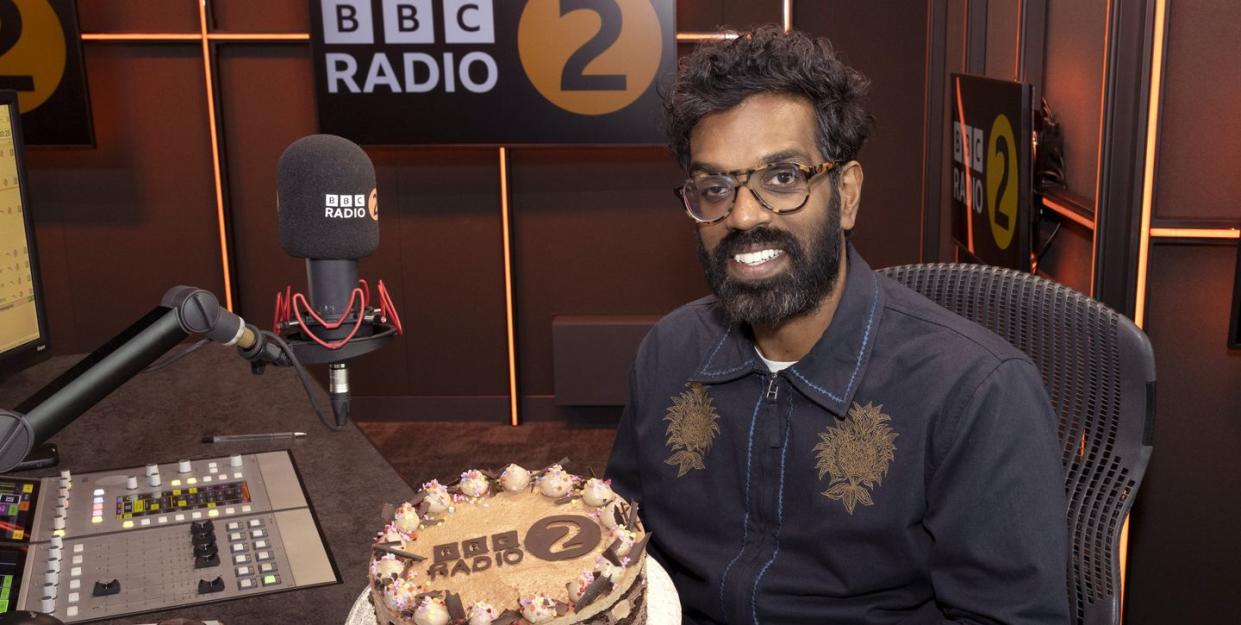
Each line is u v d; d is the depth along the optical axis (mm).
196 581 1306
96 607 1244
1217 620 2221
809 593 1304
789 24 3781
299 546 1397
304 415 1912
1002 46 3080
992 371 1222
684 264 4047
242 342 1061
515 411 4148
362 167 1184
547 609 1042
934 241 3777
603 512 1267
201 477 1615
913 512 1257
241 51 3891
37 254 1895
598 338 4000
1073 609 1326
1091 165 2373
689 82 1230
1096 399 1330
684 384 1440
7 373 1831
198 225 4055
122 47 3881
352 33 3701
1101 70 2289
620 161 3963
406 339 4148
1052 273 2713
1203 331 2088
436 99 3756
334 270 1185
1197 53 1975
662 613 1171
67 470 1644
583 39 3680
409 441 4004
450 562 1172
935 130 3715
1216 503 2170
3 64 3688
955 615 1223
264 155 3984
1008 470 1193
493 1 3656
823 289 1259
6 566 1328
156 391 2055
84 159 3979
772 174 1203
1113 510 1300
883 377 1274
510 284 4039
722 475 1393
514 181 4000
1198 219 2023
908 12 3793
